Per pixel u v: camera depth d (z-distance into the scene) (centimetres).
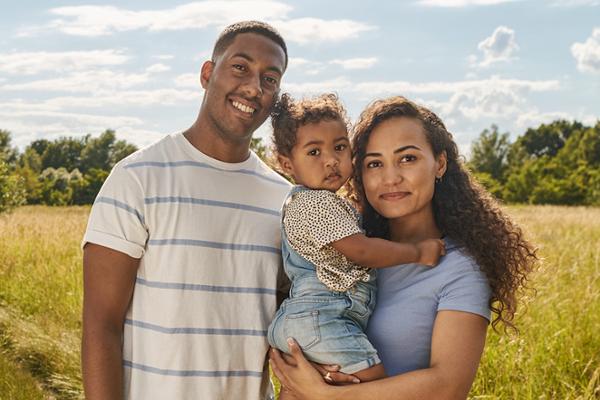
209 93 300
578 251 1063
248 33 299
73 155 7769
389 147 286
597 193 4541
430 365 270
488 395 518
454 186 301
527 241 304
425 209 299
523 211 2262
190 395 281
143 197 283
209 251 288
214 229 291
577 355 581
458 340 267
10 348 775
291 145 297
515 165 6116
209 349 284
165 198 286
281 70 304
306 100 306
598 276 805
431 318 276
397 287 285
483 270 280
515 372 559
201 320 284
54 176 5631
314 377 275
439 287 276
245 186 304
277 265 303
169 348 279
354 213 292
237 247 296
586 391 500
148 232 284
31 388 661
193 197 290
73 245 1386
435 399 261
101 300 280
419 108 296
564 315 660
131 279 284
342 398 269
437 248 281
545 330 625
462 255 281
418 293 278
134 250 281
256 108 296
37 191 5191
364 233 291
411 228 300
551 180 4931
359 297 283
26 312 944
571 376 559
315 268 289
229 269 292
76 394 654
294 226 288
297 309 285
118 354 281
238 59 295
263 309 297
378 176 290
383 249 275
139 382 283
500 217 298
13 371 687
